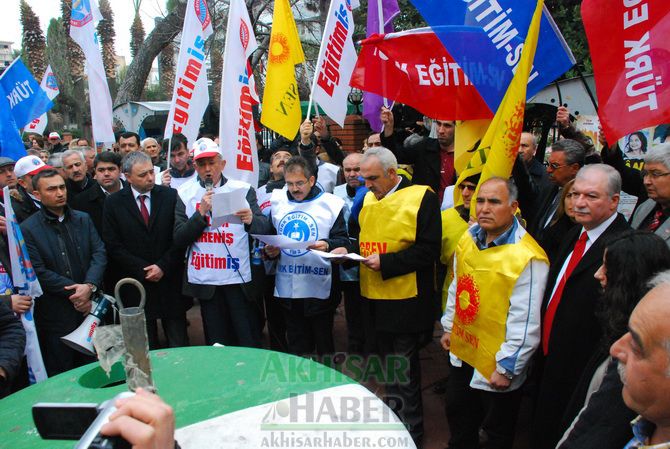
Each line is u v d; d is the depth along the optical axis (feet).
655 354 4.18
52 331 12.25
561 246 9.52
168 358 8.54
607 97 10.29
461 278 9.68
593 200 8.30
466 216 12.20
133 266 13.67
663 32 9.65
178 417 6.62
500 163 10.21
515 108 10.06
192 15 16.28
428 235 10.83
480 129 12.88
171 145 17.53
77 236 12.82
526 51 10.00
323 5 35.04
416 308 11.00
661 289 4.37
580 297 8.30
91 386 8.13
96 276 12.69
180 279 14.23
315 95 14.64
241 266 13.15
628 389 4.42
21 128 21.04
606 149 12.60
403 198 10.98
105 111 18.80
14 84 20.83
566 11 23.57
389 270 10.74
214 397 7.11
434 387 14.02
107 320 13.23
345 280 14.64
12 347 9.16
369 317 12.97
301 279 12.82
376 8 15.88
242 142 13.79
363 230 11.55
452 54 11.89
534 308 8.81
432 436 11.89
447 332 10.53
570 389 8.40
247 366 8.10
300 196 12.88
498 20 11.89
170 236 14.02
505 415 9.45
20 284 10.91
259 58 37.68
